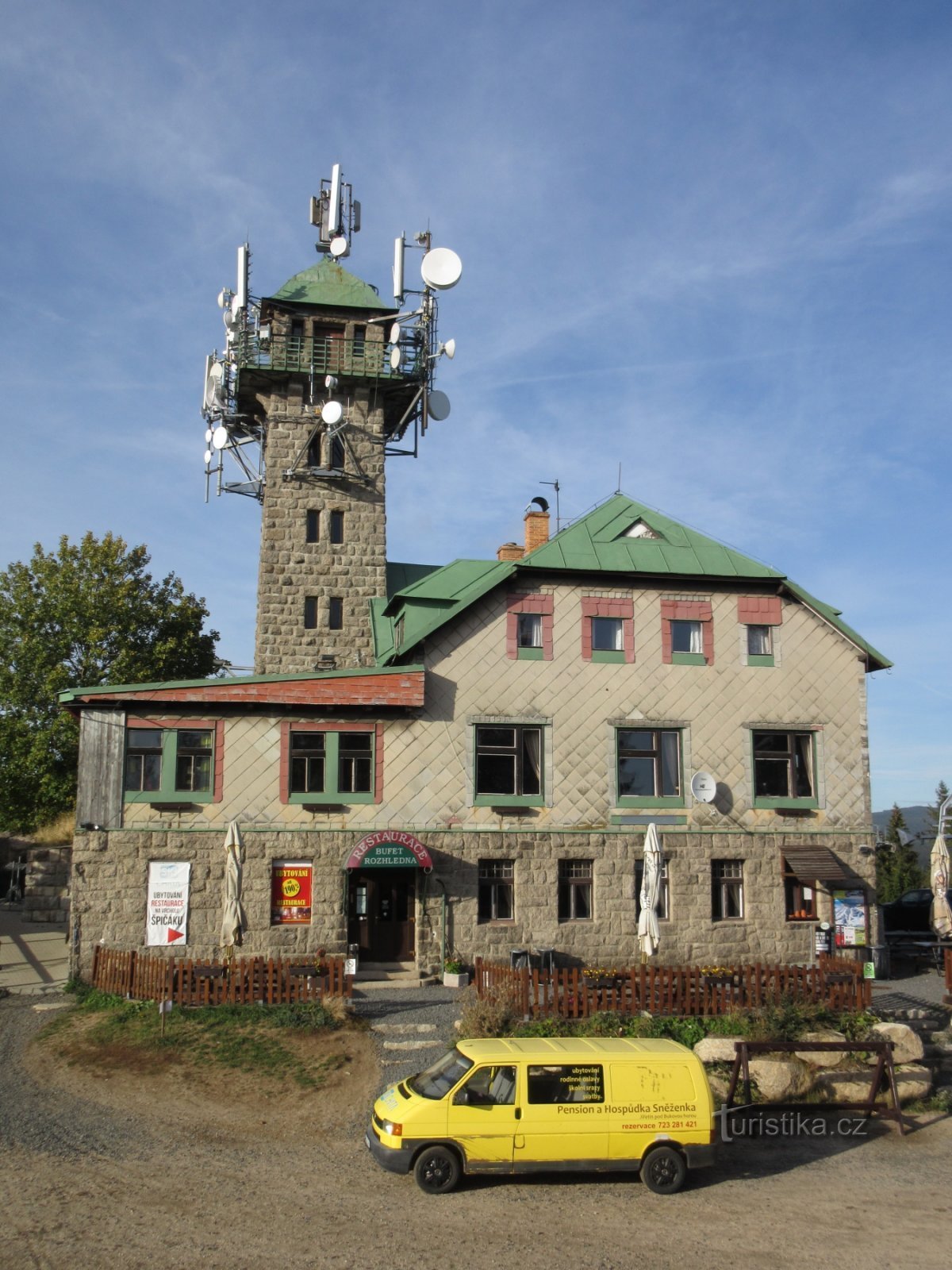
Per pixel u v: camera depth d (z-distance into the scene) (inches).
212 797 1091.3
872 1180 676.7
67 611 1808.6
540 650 1188.5
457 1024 889.5
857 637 1247.5
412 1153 621.3
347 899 1107.9
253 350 1536.7
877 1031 871.7
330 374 1535.4
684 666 1216.2
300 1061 826.2
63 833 1838.1
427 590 1298.0
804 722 1229.7
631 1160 638.5
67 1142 682.8
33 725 1766.7
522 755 1173.1
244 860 1090.1
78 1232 552.1
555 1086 639.1
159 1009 921.5
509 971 936.3
